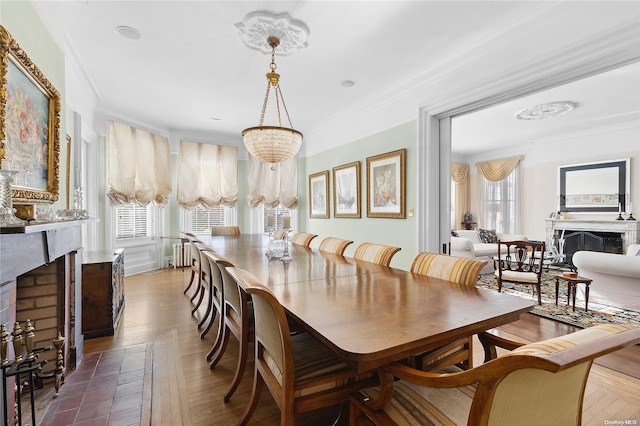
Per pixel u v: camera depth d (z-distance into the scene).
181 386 1.89
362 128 4.35
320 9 2.20
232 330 1.92
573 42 2.01
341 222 4.90
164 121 5.00
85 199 4.03
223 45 2.66
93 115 4.11
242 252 2.87
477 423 0.77
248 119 4.91
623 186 5.39
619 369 2.10
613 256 3.32
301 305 1.33
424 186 3.30
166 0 2.10
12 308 1.27
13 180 1.38
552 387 0.80
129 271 4.90
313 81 3.45
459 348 1.50
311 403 1.17
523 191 6.95
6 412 1.09
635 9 1.76
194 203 5.62
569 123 5.21
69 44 2.61
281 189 6.21
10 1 1.46
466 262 1.79
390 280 1.81
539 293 3.51
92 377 1.96
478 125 5.29
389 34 2.50
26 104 1.59
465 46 2.69
